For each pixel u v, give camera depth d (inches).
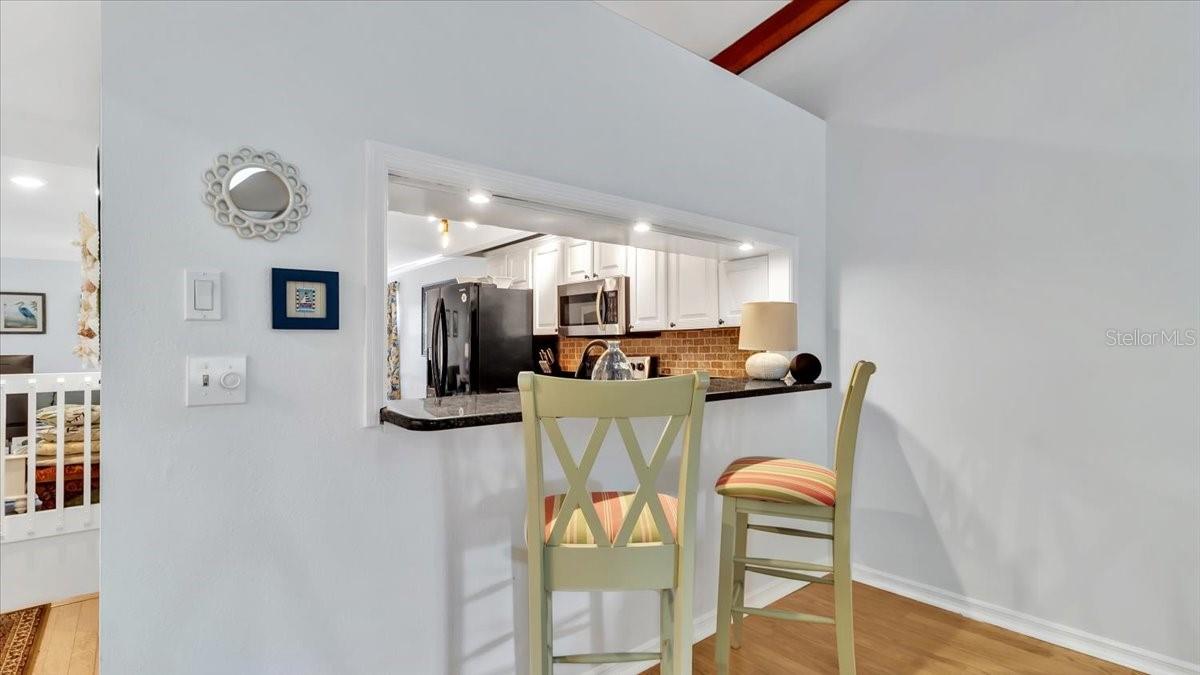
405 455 57.3
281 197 49.8
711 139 89.3
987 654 80.3
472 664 61.9
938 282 96.8
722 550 69.1
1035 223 86.2
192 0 46.0
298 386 50.9
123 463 43.0
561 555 51.4
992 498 90.4
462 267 218.4
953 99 95.0
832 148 112.0
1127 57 78.0
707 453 87.0
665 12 111.1
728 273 113.8
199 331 46.2
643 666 76.9
